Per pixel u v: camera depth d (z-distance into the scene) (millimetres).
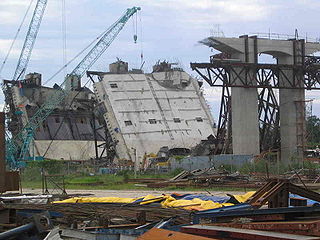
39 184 58719
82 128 124562
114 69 120375
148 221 17922
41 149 112125
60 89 118125
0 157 15070
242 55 75562
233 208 17406
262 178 50375
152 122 111375
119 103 110875
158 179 60625
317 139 118062
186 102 118750
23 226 12992
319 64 79875
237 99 75500
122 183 59250
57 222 19062
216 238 10414
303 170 55125
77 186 55219
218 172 56312
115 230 15016
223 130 83312
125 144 106188
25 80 119688
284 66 77188
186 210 19172
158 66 124938
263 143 83312
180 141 110875
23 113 112688
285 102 81625
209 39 72875
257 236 9602
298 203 17562
